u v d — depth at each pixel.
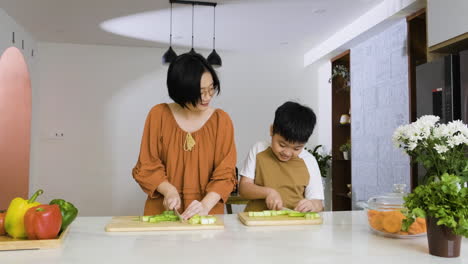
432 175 1.15
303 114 1.59
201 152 1.67
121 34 4.62
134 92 5.18
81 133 5.07
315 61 5.26
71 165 5.04
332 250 0.98
